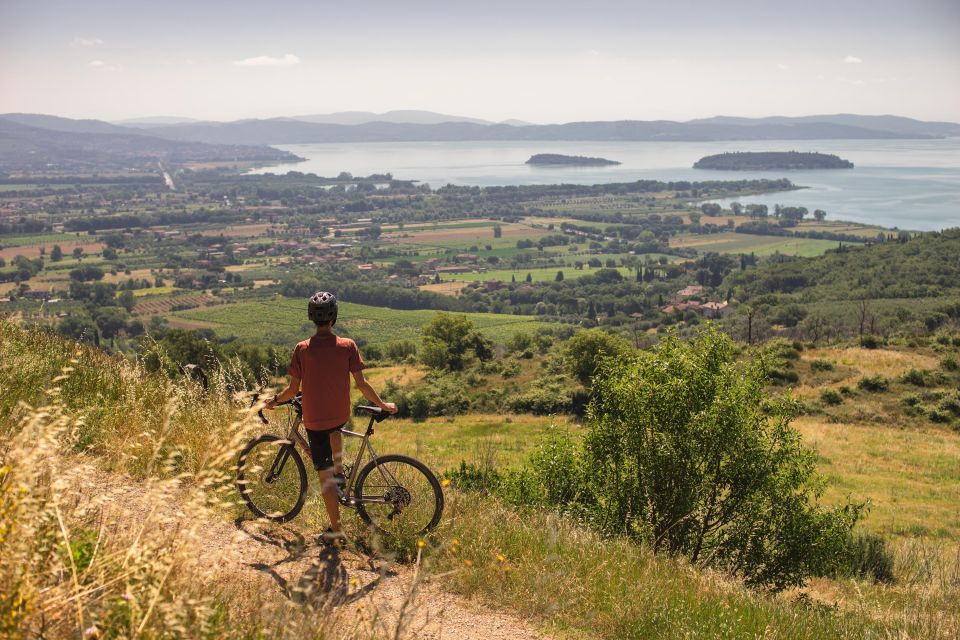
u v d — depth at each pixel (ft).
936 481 98.99
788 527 29.68
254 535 16.56
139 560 9.05
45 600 8.29
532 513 23.48
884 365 188.96
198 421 22.54
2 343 26.91
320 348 17.21
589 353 189.26
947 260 579.07
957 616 20.58
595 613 15.35
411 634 12.63
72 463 14.74
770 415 30.50
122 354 30.48
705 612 16.89
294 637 10.29
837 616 20.47
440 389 200.03
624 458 30.55
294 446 18.16
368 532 17.72
